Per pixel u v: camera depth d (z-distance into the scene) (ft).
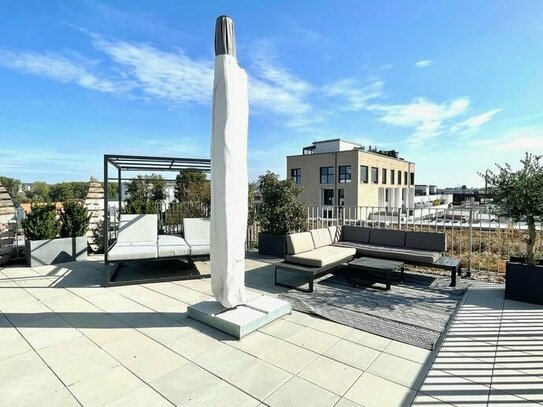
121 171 20.65
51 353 8.16
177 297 12.84
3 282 14.99
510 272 12.48
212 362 7.78
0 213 18.56
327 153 88.53
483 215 19.90
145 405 6.12
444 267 14.32
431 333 9.49
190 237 19.33
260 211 22.86
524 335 9.41
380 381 7.01
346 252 15.93
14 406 6.05
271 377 7.14
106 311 11.21
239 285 10.48
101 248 22.76
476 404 6.22
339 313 11.11
